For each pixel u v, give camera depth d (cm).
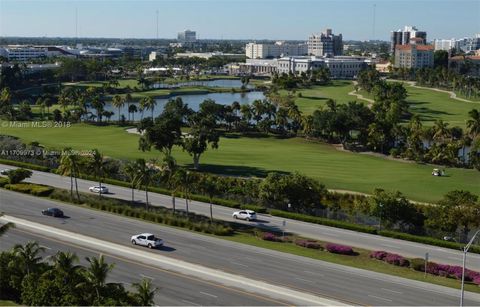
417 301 7062
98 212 10969
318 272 8000
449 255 9069
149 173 11338
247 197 11725
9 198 11825
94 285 6025
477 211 9675
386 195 10150
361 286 7512
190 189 11569
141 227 10006
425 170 15800
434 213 9950
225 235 9644
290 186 11094
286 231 10069
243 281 7544
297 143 19962
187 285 7369
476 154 16288
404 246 9469
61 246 8756
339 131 19288
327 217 10844
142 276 7631
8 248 8556
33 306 6128
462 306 6838
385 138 18700
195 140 14688
